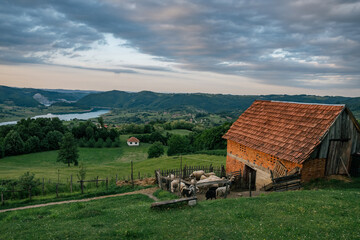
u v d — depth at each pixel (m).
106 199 25.89
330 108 24.14
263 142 27.53
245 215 13.93
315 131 23.30
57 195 28.98
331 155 23.28
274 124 28.84
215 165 53.91
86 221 14.54
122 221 14.14
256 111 34.06
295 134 24.92
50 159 96.69
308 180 22.67
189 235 11.70
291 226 12.09
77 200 27.38
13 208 25.00
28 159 94.75
